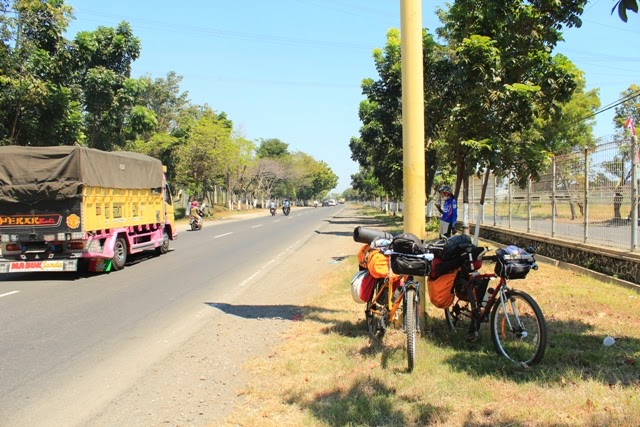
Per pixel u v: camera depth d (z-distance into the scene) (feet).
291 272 42.11
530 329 17.26
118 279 39.58
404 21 21.03
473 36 29.43
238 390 16.35
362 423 13.28
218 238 76.43
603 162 33.73
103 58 81.51
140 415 14.85
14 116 63.36
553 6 28.76
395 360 17.69
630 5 11.18
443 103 41.96
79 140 70.64
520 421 12.67
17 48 60.70
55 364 19.43
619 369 16.07
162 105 151.33
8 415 14.98
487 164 31.91
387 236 20.83
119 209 45.88
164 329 24.40
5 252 40.27
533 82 31.76
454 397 14.42
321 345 20.29
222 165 147.13
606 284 30.09
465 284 19.54
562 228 40.57
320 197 519.19
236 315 26.94
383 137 80.64
